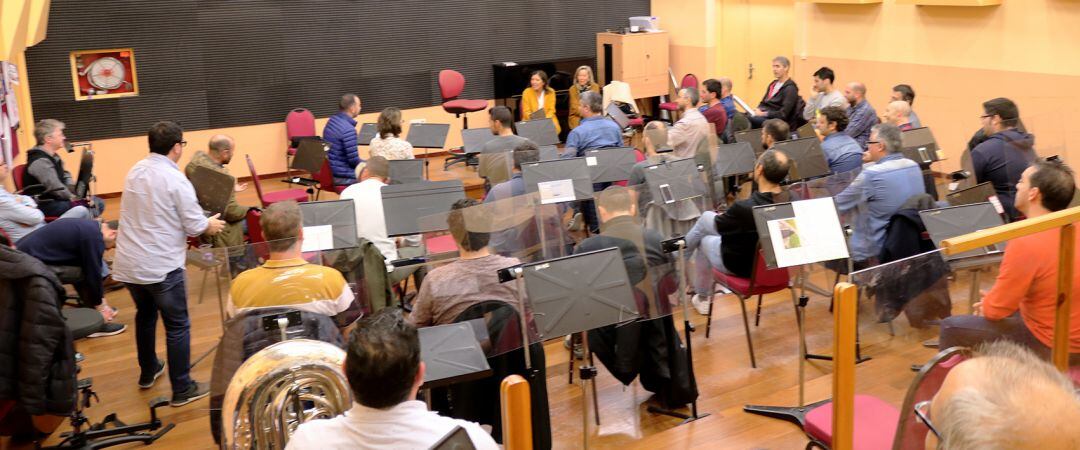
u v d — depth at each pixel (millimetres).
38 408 3492
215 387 3082
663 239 3990
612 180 6504
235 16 9742
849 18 10102
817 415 2986
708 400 4250
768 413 3926
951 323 3115
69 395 3621
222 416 2547
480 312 3355
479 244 3434
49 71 9016
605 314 3199
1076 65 7977
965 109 9039
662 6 12438
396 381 1933
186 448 4047
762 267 4414
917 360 3141
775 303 5648
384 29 10594
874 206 4805
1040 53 8266
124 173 9539
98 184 9422
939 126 9336
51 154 6199
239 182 10070
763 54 11617
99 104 9281
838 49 10312
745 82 11969
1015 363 1490
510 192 5680
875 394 3068
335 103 10484
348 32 10383
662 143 7172
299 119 9828
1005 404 1379
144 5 9297
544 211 3684
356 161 7801
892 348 3111
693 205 4949
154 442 4109
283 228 3334
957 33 8977
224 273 3533
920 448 2162
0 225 5094
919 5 9289
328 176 7809
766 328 5215
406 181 6375
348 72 10484
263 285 3312
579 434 4031
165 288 4266
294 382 2543
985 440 1362
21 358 3463
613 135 7406
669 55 12445
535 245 3688
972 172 5562
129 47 9305
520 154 6066
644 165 5758
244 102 9977
